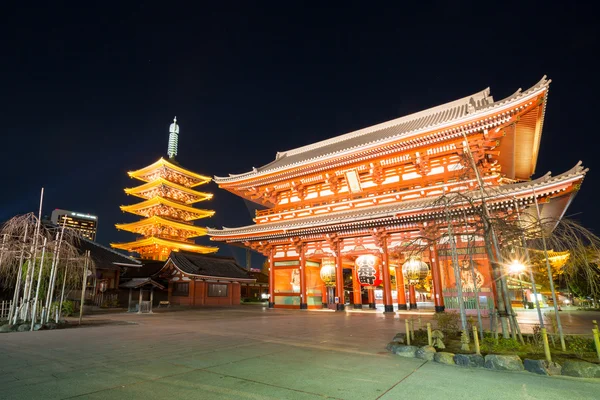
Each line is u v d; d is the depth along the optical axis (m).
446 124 26.48
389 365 10.02
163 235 80.25
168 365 9.82
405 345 11.70
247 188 40.47
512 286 38.62
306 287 35.56
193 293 46.09
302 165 34.50
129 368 9.43
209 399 6.92
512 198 20.02
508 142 28.14
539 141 29.12
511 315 12.63
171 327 19.53
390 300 29.16
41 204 20.73
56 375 8.66
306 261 36.12
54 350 12.08
